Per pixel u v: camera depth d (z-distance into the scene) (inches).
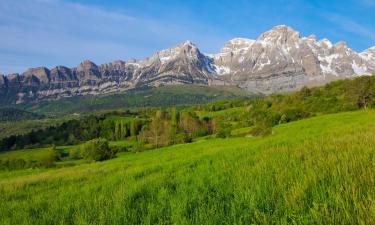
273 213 204.7
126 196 322.0
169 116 6023.6
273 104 5802.2
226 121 6122.1
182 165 642.8
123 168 853.2
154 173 550.6
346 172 261.4
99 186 461.1
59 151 4899.1
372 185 217.6
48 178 728.3
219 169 439.8
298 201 214.5
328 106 3868.1
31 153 5054.1
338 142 515.8
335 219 176.6
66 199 369.4
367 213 171.0
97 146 2849.4
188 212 244.4
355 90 3607.3
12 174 1572.3
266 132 2055.9
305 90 5157.5
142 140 4800.7
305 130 1405.0
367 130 721.0
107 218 254.4
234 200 248.7
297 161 377.7
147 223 227.9
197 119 5595.5
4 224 284.5
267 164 389.7
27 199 426.6
